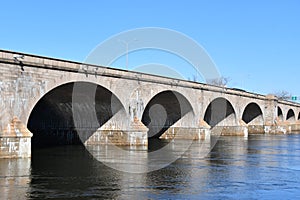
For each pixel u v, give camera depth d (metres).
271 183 34.88
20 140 44.16
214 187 32.84
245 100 106.62
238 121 101.50
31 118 70.50
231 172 40.47
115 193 30.12
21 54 45.22
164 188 32.09
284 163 47.72
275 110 123.62
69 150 59.38
